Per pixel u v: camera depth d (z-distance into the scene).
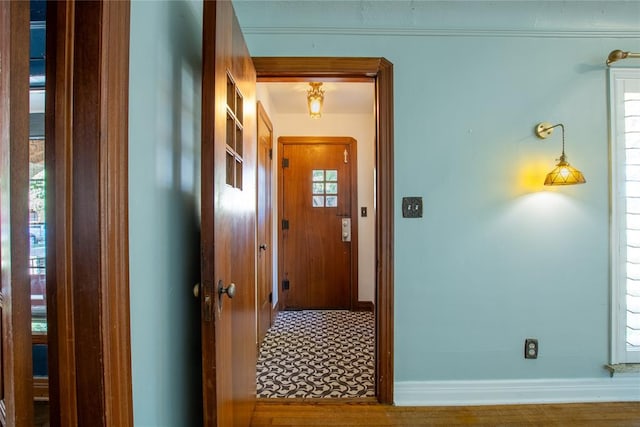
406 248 1.90
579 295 1.93
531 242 1.92
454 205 1.91
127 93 0.83
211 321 1.08
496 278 1.92
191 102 1.33
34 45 1.46
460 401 1.89
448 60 1.90
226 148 1.28
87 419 0.77
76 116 0.76
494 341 1.91
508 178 1.91
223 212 1.19
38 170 1.46
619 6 1.86
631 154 1.93
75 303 0.76
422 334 1.90
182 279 1.24
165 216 1.09
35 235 1.47
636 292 1.91
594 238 1.93
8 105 0.57
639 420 1.74
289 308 3.79
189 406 1.30
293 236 3.80
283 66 1.87
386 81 1.89
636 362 1.91
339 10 1.86
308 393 1.99
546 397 1.91
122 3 0.82
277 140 3.78
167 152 1.11
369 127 3.82
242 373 1.51
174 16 1.17
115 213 0.80
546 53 1.92
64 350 0.76
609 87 1.93
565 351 1.92
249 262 1.66
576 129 1.93
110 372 0.79
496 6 1.85
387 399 1.87
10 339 0.58
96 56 0.76
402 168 1.90
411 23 1.88
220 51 1.15
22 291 0.60
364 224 3.81
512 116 1.92
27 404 0.60
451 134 1.91
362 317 3.51
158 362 1.05
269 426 1.68
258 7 1.84
